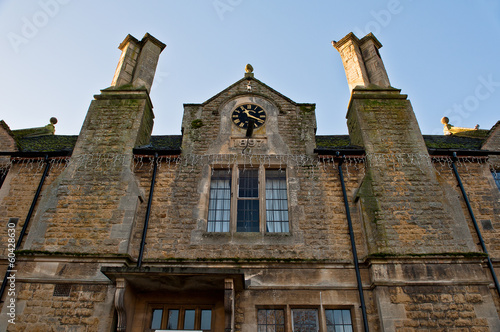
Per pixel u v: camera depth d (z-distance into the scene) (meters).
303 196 8.70
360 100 10.34
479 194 8.85
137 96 10.34
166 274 6.61
